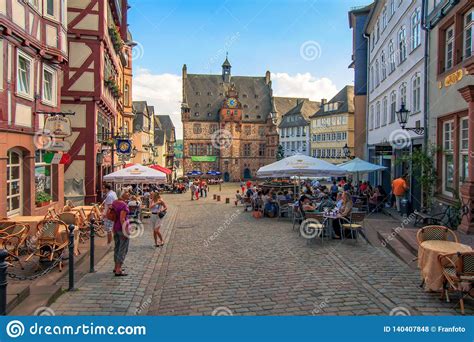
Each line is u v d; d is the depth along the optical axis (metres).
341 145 67.50
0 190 10.33
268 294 7.00
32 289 6.83
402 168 20.97
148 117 60.00
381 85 25.41
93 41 20.22
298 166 16.72
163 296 7.05
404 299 6.57
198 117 89.75
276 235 13.28
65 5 14.41
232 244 11.87
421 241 7.11
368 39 30.05
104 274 8.49
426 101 15.48
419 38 17.00
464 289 6.04
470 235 10.40
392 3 22.39
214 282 7.84
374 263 9.05
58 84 14.85
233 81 95.00
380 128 25.81
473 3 11.65
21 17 11.37
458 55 12.95
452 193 13.23
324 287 7.32
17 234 8.29
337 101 69.00
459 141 12.72
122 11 31.72
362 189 21.61
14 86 11.12
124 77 39.03
